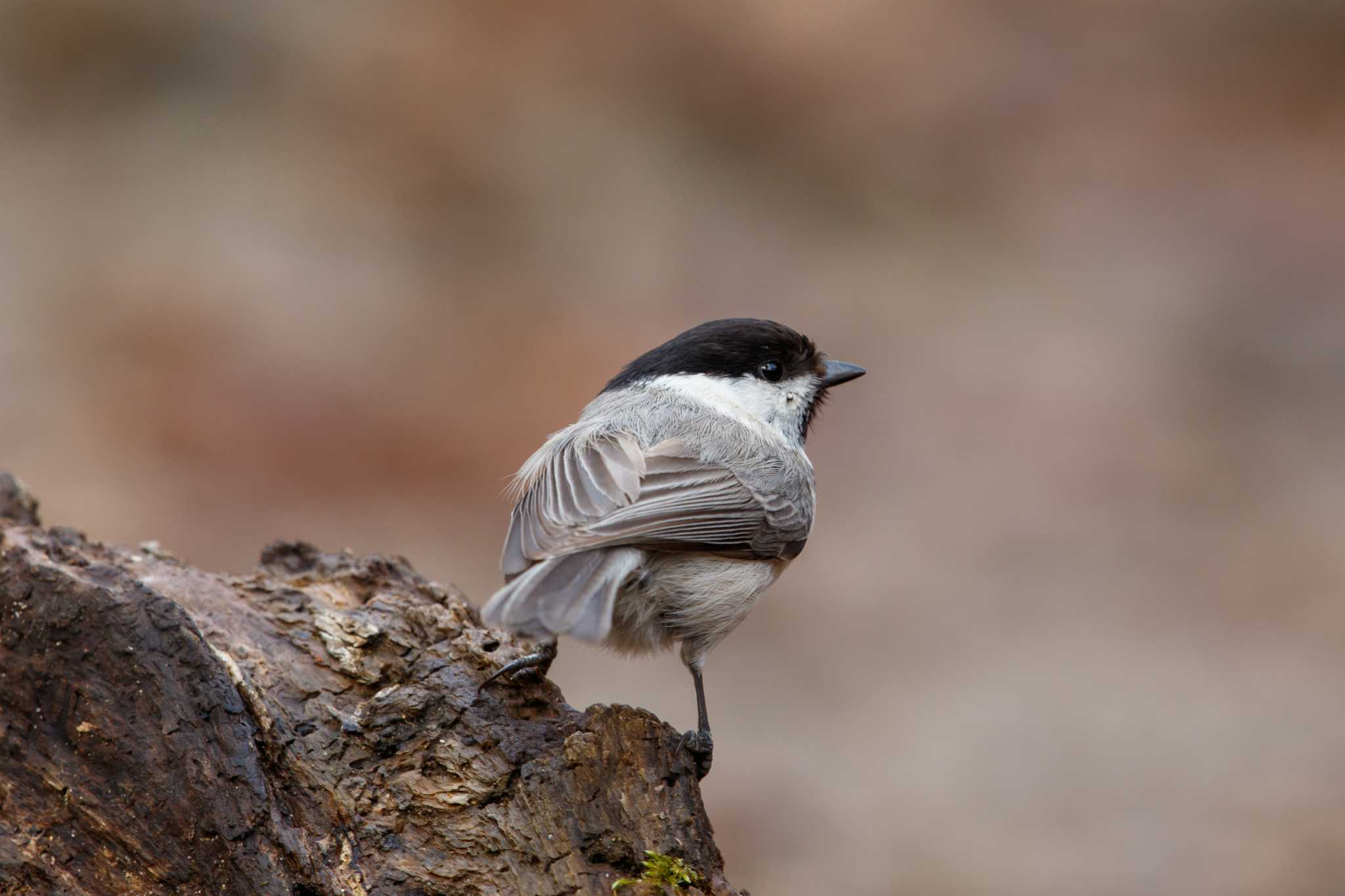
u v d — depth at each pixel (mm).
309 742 5109
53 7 19656
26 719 4922
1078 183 19984
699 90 20953
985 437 15953
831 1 21422
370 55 20344
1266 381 16938
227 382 15180
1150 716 11711
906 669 12516
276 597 5824
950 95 21484
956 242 19344
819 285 18375
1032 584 13742
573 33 20984
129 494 13523
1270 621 13102
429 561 13195
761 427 6746
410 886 4809
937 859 10180
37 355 15156
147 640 4941
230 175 18594
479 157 19547
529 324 16891
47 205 17641
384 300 16953
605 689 12086
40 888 4777
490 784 5043
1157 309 17953
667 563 5855
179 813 4801
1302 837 10086
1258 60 22312
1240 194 19984
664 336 16859
